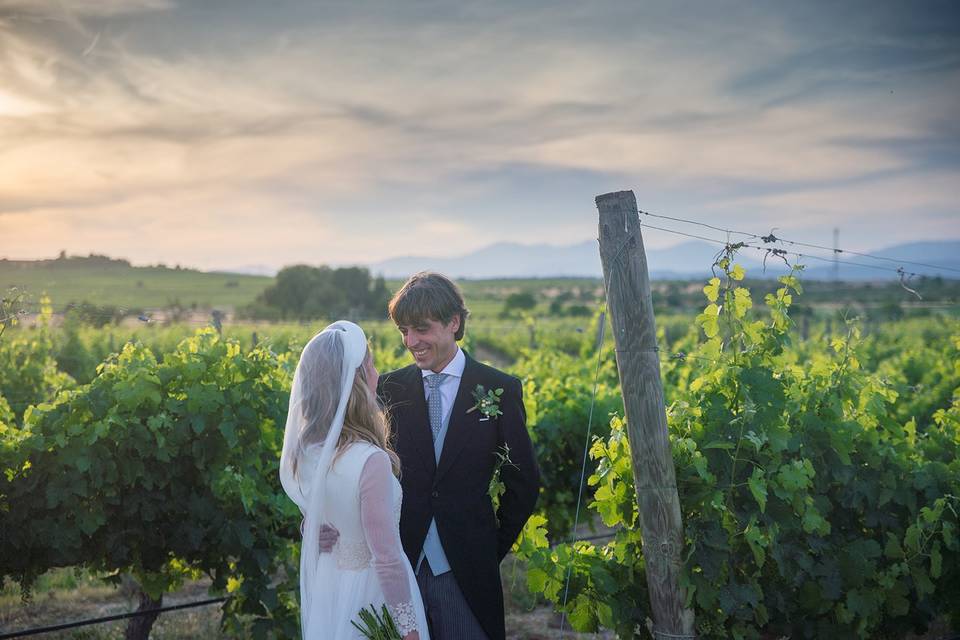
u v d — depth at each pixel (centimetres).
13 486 414
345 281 5244
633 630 350
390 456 267
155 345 1586
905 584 398
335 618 250
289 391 498
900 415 773
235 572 477
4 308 522
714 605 340
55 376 811
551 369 1040
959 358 700
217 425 447
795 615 381
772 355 374
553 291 11681
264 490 461
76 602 605
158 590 469
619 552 350
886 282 9419
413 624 244
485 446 317
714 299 370
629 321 309
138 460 427
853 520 411
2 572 427
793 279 373
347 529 251
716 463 350
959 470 444
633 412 312
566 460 677
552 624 580
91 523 421
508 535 328
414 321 315
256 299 5169
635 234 307
